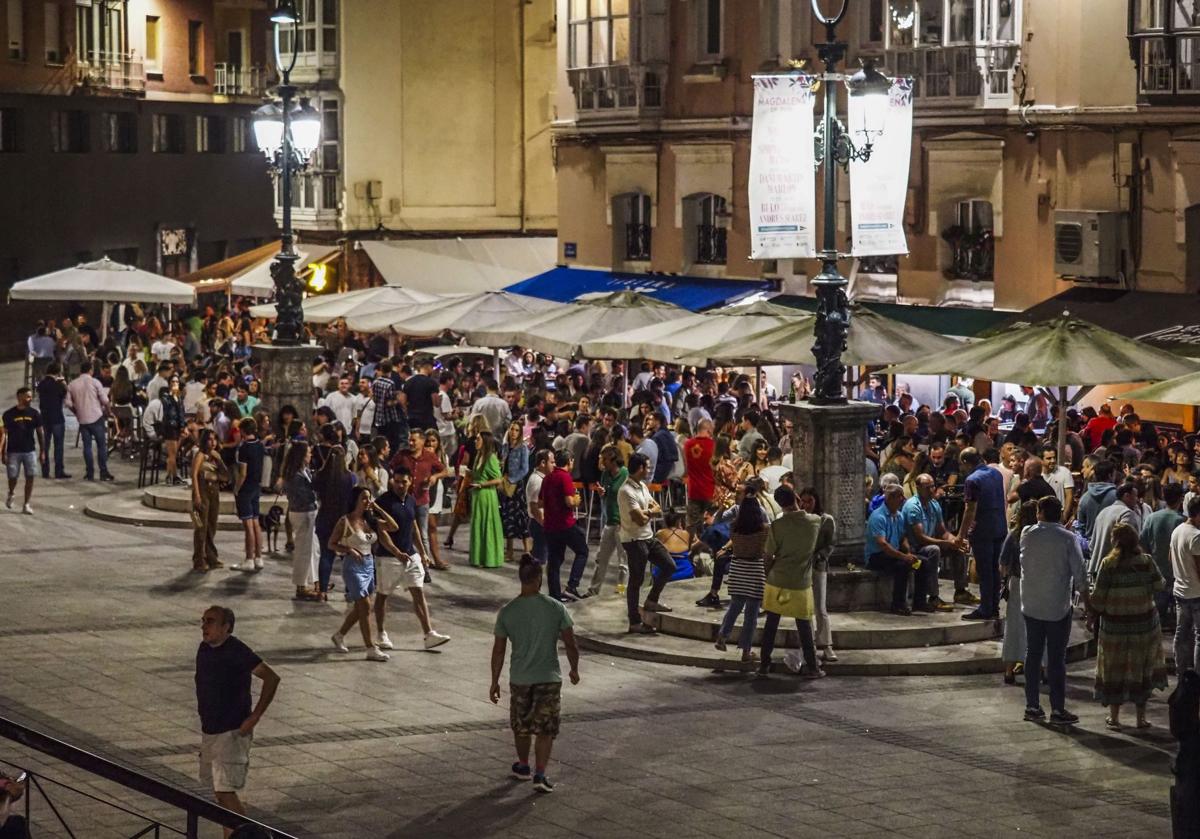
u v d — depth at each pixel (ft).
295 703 65.57
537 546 86.69
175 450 122.21
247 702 49.24
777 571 69.62
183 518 108.37
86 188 226.38
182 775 55.98
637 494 76.48
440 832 51.13
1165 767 58.54
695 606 78.38
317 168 184.55
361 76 184.14
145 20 235.20
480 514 94.84
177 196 243.40
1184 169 113.19
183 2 241.55
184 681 68.49
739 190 143.74
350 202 184.34
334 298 145.07
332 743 60.29
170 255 243.81
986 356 90.02
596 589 85.51
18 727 35.01
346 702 65.87
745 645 70.95
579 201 159.84
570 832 51.26
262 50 256.73
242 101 252.62
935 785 56.18
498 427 110.42
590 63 154.40
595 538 105.09
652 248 152.15
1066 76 119.44
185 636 76.74
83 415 127.34
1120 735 62.44
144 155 236.84
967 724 63.67
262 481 106.22
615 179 154.71
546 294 155.43
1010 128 122.62
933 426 94.22
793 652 70.79
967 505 74.79
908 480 84.74
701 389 121.39
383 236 186.39
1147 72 113.80
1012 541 68.03
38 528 106.63
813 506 70.54
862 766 58.13
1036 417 115.14
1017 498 80.89
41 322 172.04
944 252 128.36
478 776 56.65
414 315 134.21
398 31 185.47
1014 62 122.11
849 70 133.28
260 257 191.52
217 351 165.58
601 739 61.16
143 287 155.94
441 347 157.58
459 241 188.14
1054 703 63.41
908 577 76.02
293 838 34.99
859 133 77.82
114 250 233.35
